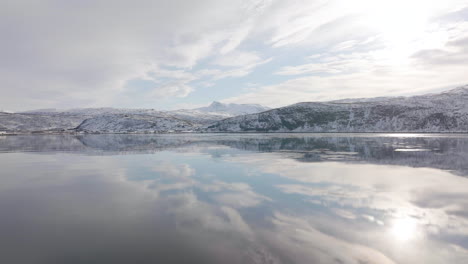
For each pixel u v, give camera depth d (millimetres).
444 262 9383
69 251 10438
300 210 15055
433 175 25203
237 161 36062
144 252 10312
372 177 24344
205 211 15094
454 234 11688
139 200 17484
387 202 16484
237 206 15945
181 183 22547
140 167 31391
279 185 21391
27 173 27859
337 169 28859
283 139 94438
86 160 38625
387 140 79312
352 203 16328
